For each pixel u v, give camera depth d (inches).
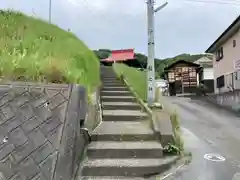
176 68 1270.9
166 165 205.2
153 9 343.3
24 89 200.4
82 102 216.5
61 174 159.2
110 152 214.1
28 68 247.3
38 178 147.9
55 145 166.9
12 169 148.3
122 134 239.1
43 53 287.3
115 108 330.3
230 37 760.3
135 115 297.1
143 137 240.2
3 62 245.8
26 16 384.8
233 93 665.0
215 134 360.2
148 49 342.0
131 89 400.8
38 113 183.0
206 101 810.2
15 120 174.4
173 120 297.1
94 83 351.9
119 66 649.6
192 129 388.8
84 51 375.2
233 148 289.9
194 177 200.8
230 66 764.0
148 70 338.6
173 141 235.5
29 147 161.5
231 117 510.3
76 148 189.2
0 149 156.5
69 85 214.8
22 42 301.6
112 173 194.9
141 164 200.2
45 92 202.1
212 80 1238.9
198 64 1243.8
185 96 1059.3
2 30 325.1
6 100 187.0
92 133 239.0
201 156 255.3
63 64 272.5
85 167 193.8
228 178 201.8
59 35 377.4
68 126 182.5
